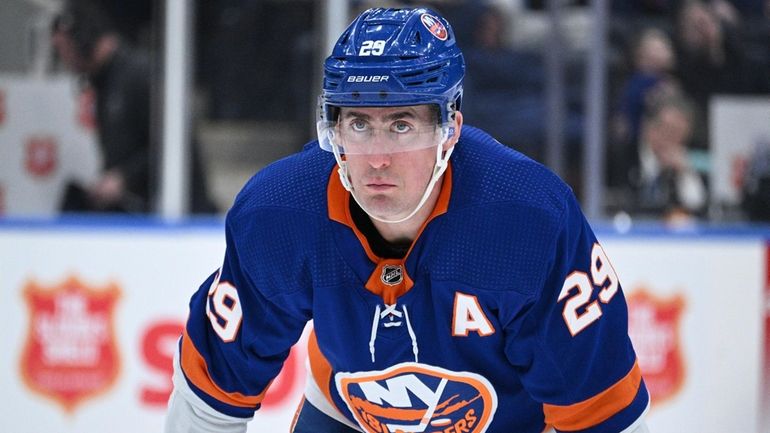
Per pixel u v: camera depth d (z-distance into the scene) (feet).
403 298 23.44
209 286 25.98
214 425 26.76
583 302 23.48
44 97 58.75
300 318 25.25
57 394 50.47
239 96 59.41
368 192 22.15
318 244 23.53
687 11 60.64
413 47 21.90
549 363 23.81
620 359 24.18
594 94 58.95
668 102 60.59
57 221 50.39
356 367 25.03
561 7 58.70
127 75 58.75
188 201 59.47
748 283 52.34
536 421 26.58
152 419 50.60
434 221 22.91
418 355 24.12
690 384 52.16
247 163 59.82
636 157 60.49
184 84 58.90
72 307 50.47
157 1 58.34
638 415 24.59
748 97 61.93
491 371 24.79
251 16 59.00
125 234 50.47
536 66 59.26
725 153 61.36
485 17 59.00
